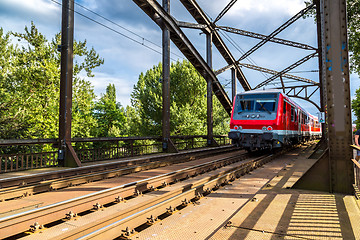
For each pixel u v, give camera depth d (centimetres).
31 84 1820
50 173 705
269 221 369
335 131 518
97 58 2180
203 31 2034
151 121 2866
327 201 461
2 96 1581
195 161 1177
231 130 1291
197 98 2870
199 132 2716
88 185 640
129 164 999
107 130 4119
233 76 2583
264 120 1199
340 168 516
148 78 3109
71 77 915
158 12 1411
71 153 859
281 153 1477
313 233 326
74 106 2092
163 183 654
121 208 464
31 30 1977
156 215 406
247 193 570
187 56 1789
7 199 502
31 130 1644
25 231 356
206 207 468
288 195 509
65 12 913
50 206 405
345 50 503
